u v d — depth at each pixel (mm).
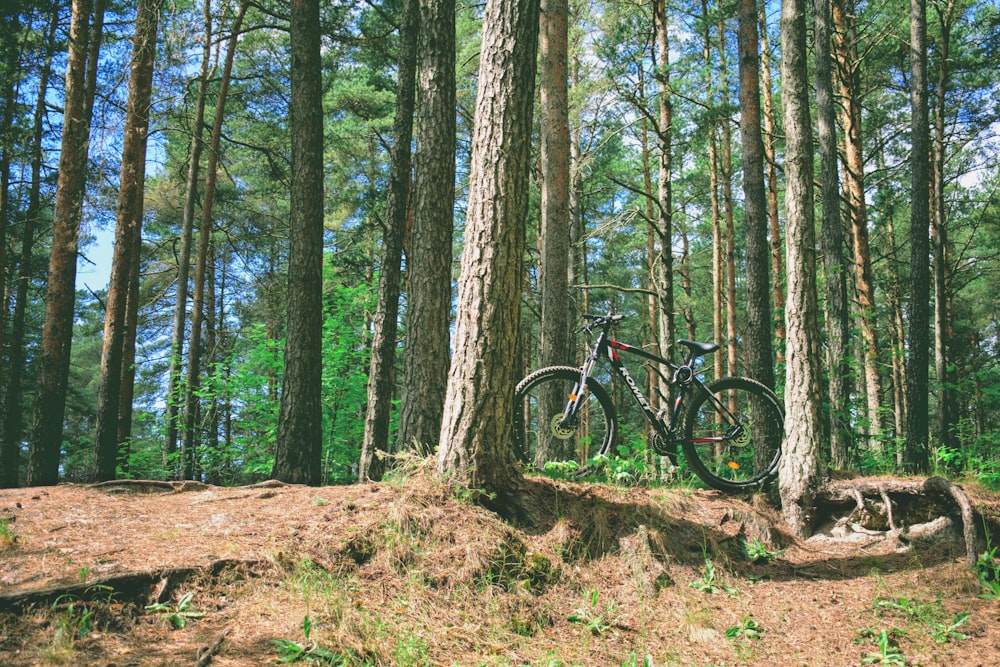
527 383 5910
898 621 4520
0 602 3340
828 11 10844
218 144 14664
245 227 22438
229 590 3895
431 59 6820
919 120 9984
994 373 10867
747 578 5227
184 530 4547
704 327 30328
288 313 7902
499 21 5156
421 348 6215
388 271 8906
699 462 6137
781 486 6117
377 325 8836
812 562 5551
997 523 5684
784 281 15320
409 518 4645
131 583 3689
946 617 4555
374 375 8680
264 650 3430
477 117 5184
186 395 12289
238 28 14180
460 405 5047
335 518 4715
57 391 9078
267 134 18000
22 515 4727
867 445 9977
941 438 11359
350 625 3764
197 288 14133
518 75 5125
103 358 9711
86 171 9930
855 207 14953
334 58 17375
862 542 5746
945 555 5488
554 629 4309
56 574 3715
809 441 6109
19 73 14859
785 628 4512
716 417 8250
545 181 8297
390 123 17500
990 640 4207
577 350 19906
